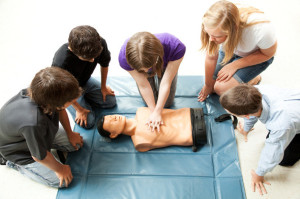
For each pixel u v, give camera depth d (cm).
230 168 144
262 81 192
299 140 127
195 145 151
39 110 102
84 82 157
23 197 145
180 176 144
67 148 153
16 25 256
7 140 113
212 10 120
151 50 99
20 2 280
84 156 154
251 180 142
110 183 143
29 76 211
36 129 100
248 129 150
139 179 144
